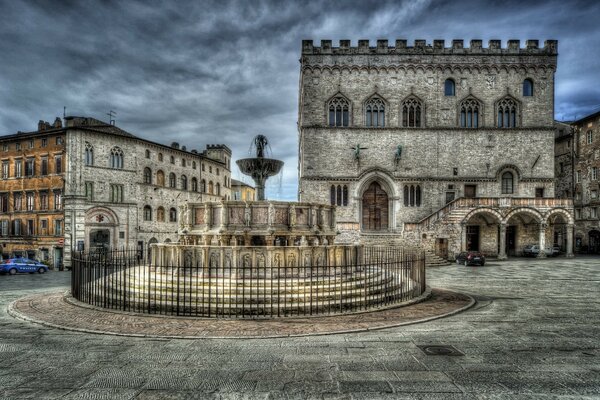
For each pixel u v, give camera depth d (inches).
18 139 2042.3
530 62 1903.3
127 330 476.4
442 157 1891.0
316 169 1878.7
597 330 498.6
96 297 630.5
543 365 371.9
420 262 767.7
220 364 370.3
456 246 1684.3
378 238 1756.9
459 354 400.5
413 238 1712.6
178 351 405.7
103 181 1990.7
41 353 401.1
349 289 623.5
